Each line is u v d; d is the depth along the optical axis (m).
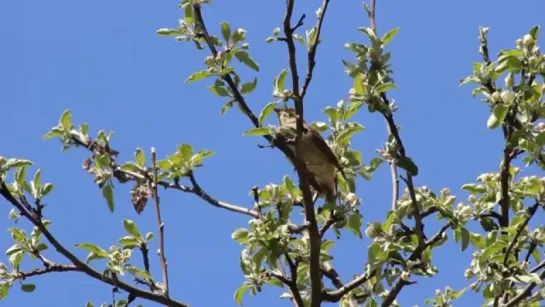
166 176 12.24
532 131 11.52
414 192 11.18
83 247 11.27
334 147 12.34
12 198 10.88
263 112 10.86
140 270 11.20
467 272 11.66
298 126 10.79
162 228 11.26
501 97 11.29
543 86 11.59
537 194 11.50
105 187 11.77
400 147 11.27
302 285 12.29
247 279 11.64
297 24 10.45
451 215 11.44
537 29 11.49
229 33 11.78
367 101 11.22
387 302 11.34
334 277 12.80
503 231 11.99
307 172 11.00
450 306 12.34
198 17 11.81
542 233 11.83
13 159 10.99
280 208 12.02
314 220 11.13
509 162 12.16
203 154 12.32
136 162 12.08
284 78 10.88
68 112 12.09
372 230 11.34
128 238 11.64
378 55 11.39
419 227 11.23
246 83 11.71
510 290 11.52
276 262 11.93
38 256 11.28
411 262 11.20
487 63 12.20
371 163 12.30
